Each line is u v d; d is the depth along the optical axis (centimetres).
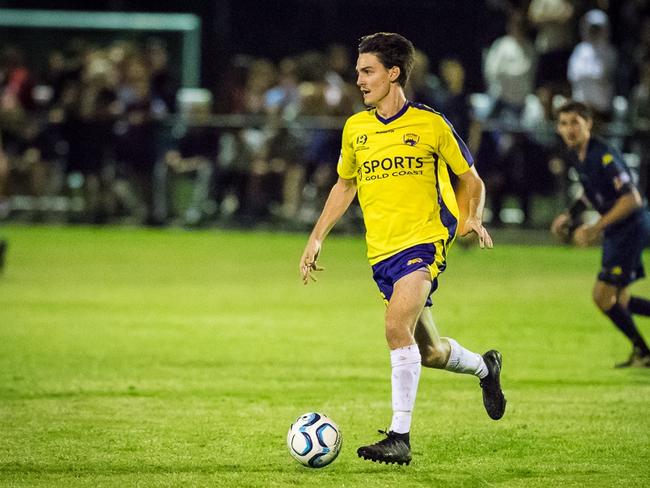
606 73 4838
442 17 6122
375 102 1636
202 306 3159
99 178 5178
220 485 1484
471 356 1730
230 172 5078
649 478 1536
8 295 3306
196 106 5059
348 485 1489
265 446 1691
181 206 5212
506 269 4131
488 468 1584
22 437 1736
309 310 3114
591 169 2325
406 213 1619
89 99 5062
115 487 1473
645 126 4834
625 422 1869
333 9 6150
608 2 5303
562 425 1845
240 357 2431
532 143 4856
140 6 6100
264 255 4394
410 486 1489
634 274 2347
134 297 3309
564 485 1502
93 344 2562
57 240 4759
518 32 4944
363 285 3631
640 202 2289
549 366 2369
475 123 4712
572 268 4181
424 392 2098
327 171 4966
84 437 1736
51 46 5494
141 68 5053
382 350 2530
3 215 5256
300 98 4966
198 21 5719
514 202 5300
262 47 6131
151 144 5088
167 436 1747
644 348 2353
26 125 5106
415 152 1623
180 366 2327
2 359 2381
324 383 2173
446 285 3675
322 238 1722
